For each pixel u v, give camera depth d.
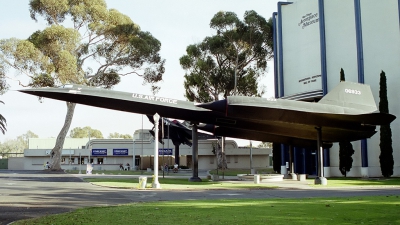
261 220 11.60
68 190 25.42
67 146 89.94
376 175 44.12
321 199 19.12
